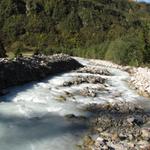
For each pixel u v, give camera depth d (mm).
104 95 29156
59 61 43500
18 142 17219
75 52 113938
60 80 34344
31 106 23484
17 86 29031
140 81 36781
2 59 31312
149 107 26094
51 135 18500
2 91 25828
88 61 76375
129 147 17000
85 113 23047
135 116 23172
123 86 34781
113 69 54875
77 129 19688
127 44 74250
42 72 35250
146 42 66938
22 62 33031
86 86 32500
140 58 67375
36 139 17812
